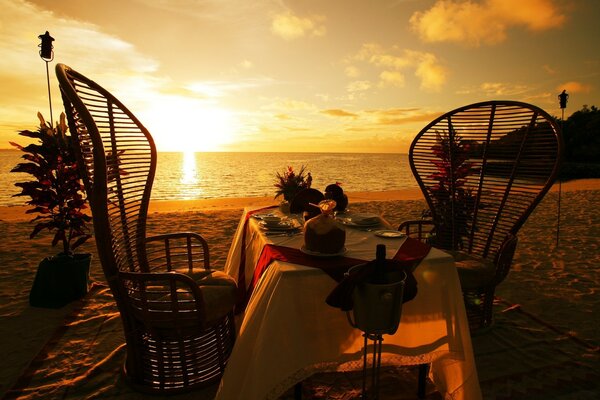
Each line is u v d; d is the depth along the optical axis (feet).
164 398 7.05
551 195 36.96
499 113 10.21
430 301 6.49
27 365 8.16
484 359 8.27
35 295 11.03
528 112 9.55
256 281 6.94
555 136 8.77
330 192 11.21
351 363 6.28
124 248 7.91
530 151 9.52
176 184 93.76
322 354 6.01
